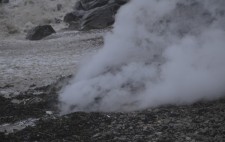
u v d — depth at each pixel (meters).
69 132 8.41
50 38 26.81
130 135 7.86
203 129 7.76
